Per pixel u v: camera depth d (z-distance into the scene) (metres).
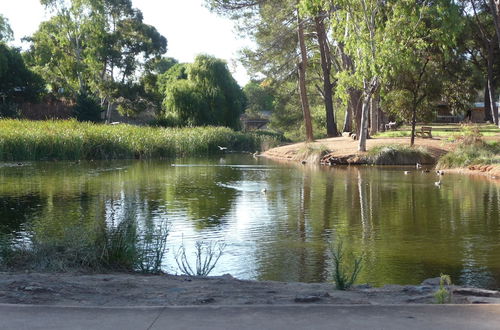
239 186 26.59
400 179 29.42
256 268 11.59
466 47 55.91
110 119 86.75
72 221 16.86
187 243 14.02
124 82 85.62
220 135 57.78
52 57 83.31
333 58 62.31
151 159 46.38
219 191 24.67
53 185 26.61
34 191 24.27
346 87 40.28
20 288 7.55
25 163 40.12
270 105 116.38
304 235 15.12
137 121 94.44
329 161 40.72
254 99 101.56
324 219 17.56
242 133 63.94
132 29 87.69
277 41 58.69
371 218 17.70
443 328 5.58
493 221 16.95
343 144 45.78
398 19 37.06
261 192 24.31
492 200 21.25
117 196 22.81
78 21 82.31
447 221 17.05
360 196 22.88
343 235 15.11
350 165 39.25
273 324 5.70
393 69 36.66
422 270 11.43
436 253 12.95
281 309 6.21
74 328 5.59
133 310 6.20
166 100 76.38
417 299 7.17
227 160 45.38
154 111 91.06
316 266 11.77
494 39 57.81
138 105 86.00
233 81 81.56
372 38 36.94
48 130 45.44
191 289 7.88
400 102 41.84
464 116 80.38
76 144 44.12
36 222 16.66
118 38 84.12
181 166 38.78
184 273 10.89
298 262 12.12
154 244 12.95
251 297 7.29
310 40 67.31
